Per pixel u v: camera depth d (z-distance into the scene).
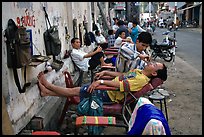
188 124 4.89
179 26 39.16
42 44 5.21
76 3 8.90
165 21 44.53
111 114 4.11
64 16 7.31
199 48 15.42
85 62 7.05
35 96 4.40
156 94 4.93
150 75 4.11
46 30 5.41
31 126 4.08
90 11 12.41
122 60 4.77
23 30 3.61
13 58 3.55
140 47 4.77
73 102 4.56
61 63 5.89
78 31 9.26
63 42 7.07
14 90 3.74
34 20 4.79
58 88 4.33
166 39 12.22
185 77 8.40
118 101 4.23
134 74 4.13
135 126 2.67
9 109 3.53
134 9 31.19
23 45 3.59
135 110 2.93
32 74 4.52
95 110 3.87
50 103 4.92
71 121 4.83
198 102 6.02
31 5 4.64
